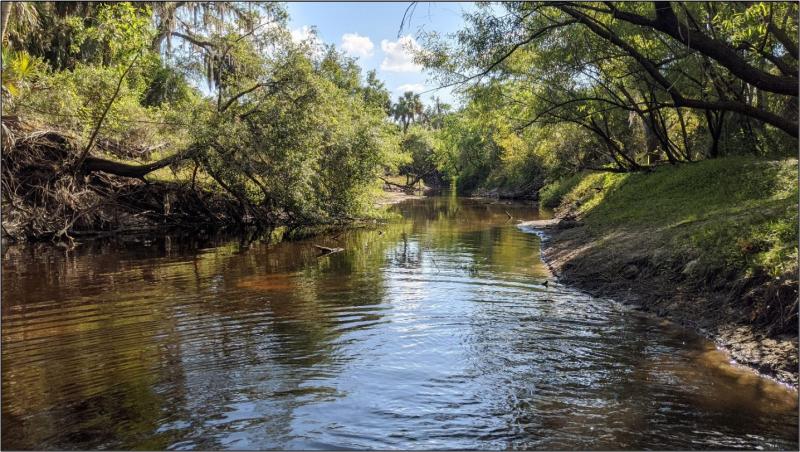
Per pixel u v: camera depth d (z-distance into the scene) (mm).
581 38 15133
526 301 10266
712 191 15875
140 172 21188
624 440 4941
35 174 19562
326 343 7750
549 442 4918
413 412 5543
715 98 17344
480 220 28219
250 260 15508
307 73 21531
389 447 4855
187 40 29172
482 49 12461
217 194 25797
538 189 46844
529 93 19406
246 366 6852
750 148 19984
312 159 23000
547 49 16125
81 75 19688
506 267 14070
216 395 5969
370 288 11477
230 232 23406
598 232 16234
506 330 8344
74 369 6801
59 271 13672
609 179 26203
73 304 10156
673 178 19047
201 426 5258
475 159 65438
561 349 7453
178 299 10531
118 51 21375
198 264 14766
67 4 25672
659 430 5105
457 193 64875
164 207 23750
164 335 8188
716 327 8039
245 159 21438
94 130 20047
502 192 53344
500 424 5266
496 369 6695
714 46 9883
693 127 24797
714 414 5438
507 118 20375
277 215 26594
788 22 14398
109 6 20328
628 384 6219
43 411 5621
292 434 5098
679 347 7508
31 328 8609
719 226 10359
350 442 4945
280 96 21641
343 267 14219
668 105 12195
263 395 5961
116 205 22469
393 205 41906
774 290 7566
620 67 16516
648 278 10664
